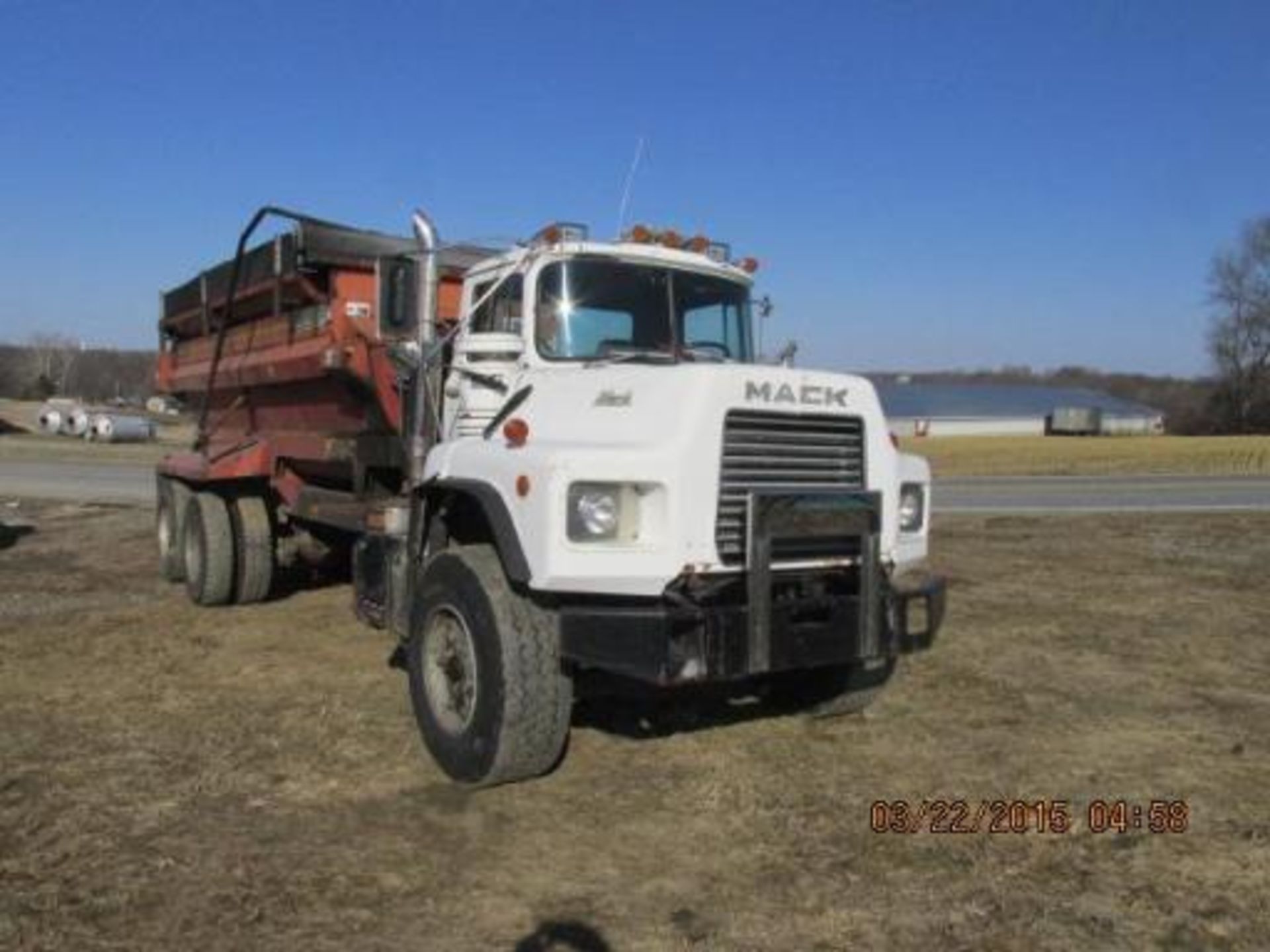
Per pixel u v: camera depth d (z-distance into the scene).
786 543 5.71
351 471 9.45
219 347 11.36
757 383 5.72
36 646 9.13
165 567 12.73
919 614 6.24
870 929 4.40
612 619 5.50
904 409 110.62
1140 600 11.67
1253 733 7.02
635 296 6.96
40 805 5.62
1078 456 53.88
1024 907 4.60
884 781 6.05
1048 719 7.25
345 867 4.93
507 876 4.86
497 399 6.75
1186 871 4.97
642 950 4.23
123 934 4.31
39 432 77.25
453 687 6.14
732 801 5.70
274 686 7.88
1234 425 94.69
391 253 8.21
